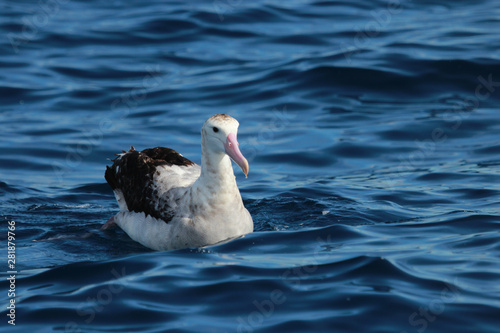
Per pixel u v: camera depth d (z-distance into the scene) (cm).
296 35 2214
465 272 916
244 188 1383
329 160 1512
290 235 1092
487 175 1381
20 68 2038
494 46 2002
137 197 1173
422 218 1168
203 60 2077
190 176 1155
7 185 1408
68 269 980
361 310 821
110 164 1541
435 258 969
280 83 1880
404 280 894
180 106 1803
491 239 1034
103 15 2467
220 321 809
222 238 1088
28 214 1280
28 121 1731
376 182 1385
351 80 1861
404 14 2394
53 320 825
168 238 1095
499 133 1594
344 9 2466
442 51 1981
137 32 2281
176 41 2228
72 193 1395
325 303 841
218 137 1053
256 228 1154
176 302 858
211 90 1873
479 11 2375
